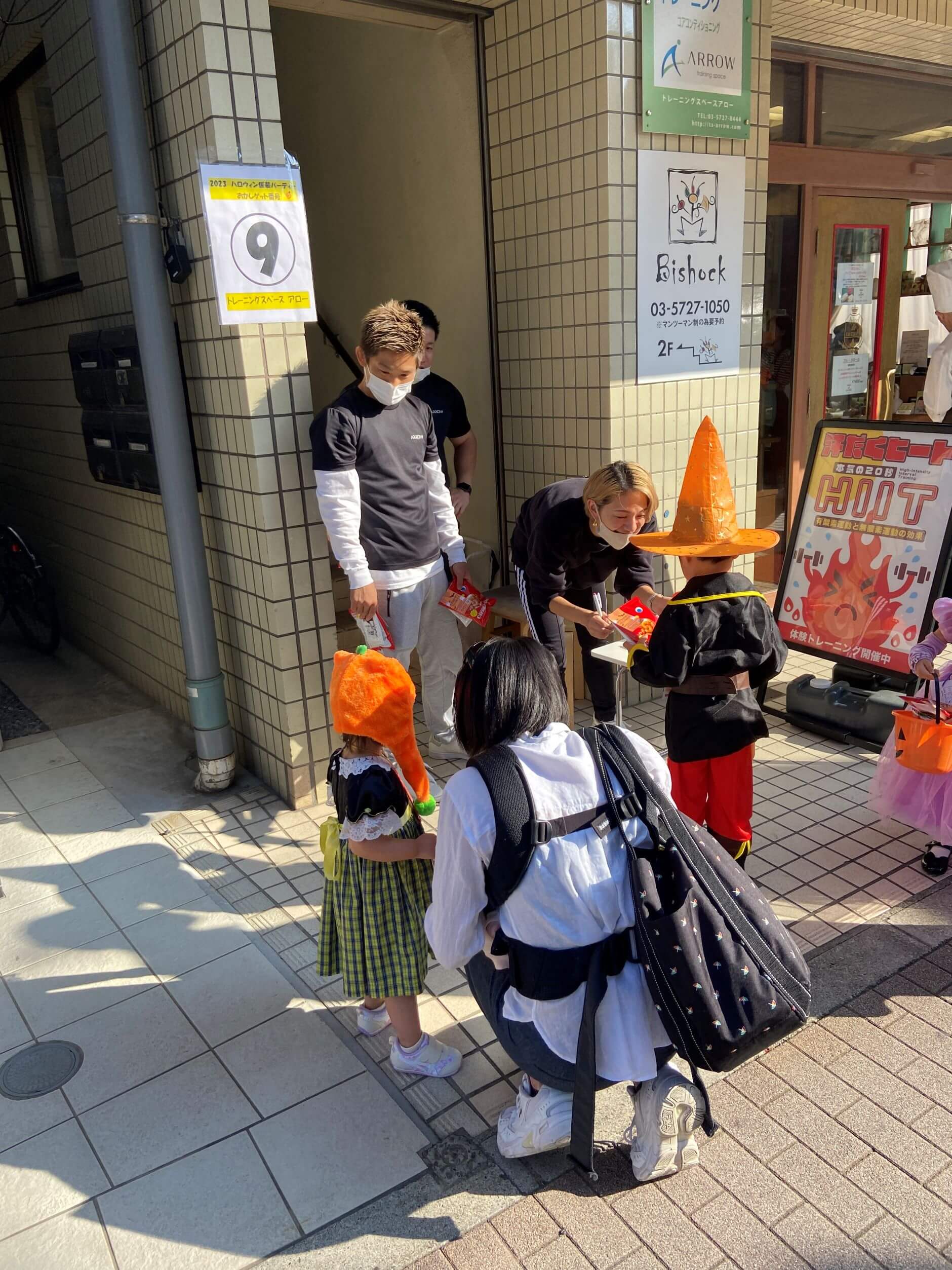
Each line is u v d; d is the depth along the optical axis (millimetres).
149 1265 2010
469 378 5227
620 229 4160
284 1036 2688
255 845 3727
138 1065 2592
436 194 5125
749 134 4500
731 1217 2051
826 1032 2590
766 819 3730
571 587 3742
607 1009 1912
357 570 3572
